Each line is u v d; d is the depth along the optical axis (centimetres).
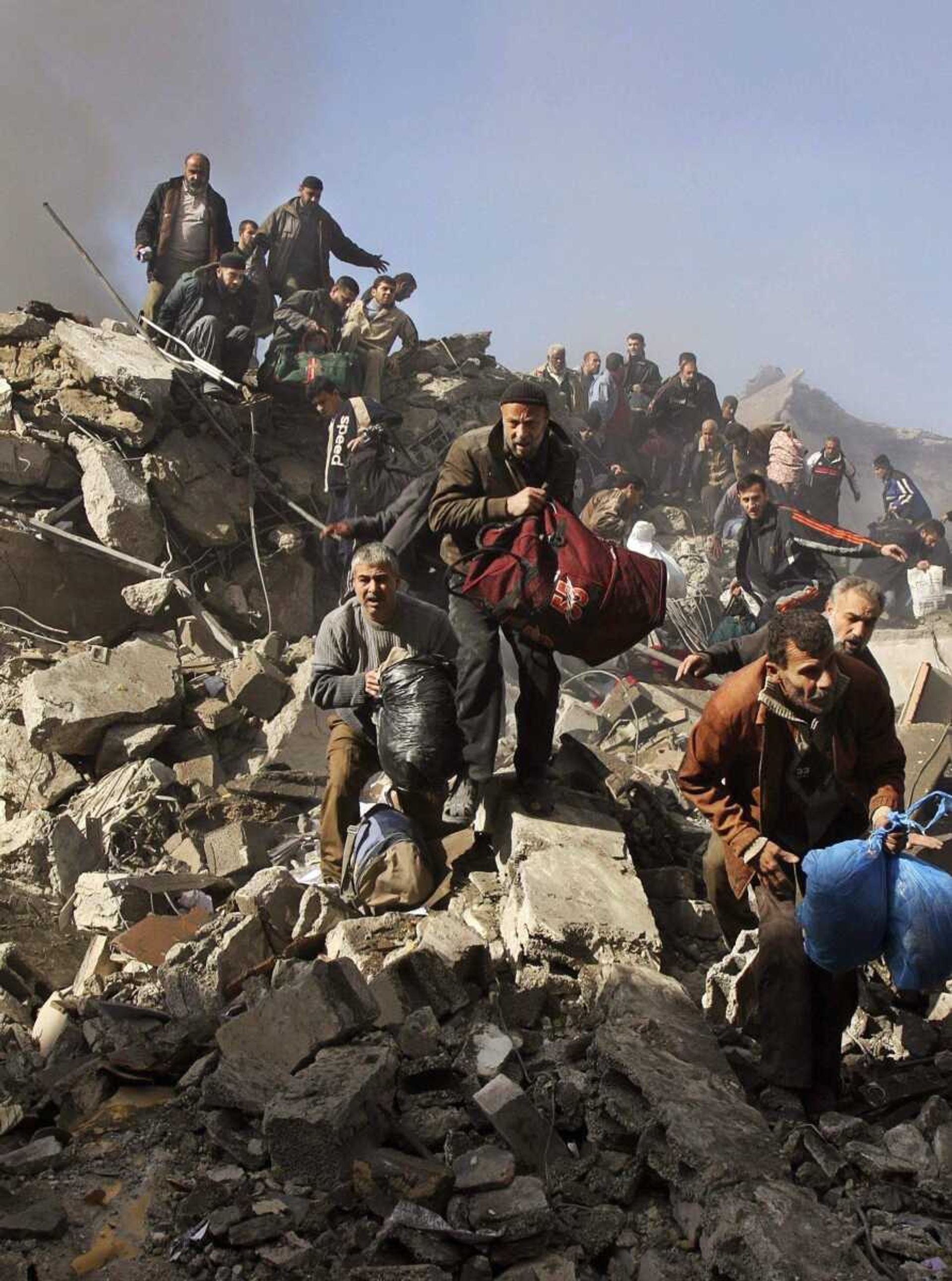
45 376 963
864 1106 386
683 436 1485
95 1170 359
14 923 583
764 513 720
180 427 990
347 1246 320
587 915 456
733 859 405
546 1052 410
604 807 550
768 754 385
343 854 540
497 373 1453
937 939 363
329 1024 388
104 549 897
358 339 1228
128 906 568
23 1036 465
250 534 984
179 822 672
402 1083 382
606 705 845
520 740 525
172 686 756
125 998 480
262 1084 373
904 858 375
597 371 1532
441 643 535
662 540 1381
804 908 371
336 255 1269
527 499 495
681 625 995
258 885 541
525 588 490
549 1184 344
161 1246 326
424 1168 336
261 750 762
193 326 1049
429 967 432
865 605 439
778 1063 377
